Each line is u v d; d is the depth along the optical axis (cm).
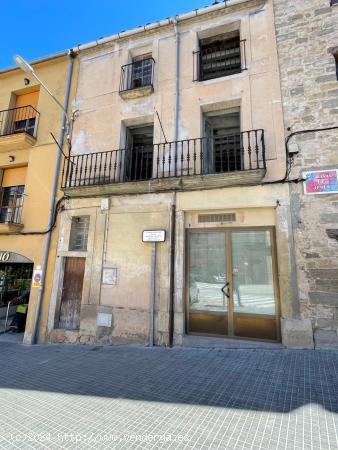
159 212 617
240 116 641
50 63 866
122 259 626
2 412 296
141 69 771
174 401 308
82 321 626
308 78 572
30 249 726
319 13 598
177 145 651
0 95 915
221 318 556
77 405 308
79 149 758
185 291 582
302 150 541
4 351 584
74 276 681
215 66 715
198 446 229
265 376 364
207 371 394
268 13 644
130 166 737
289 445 227
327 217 498
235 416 272
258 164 553
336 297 471
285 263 505
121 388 351
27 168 819
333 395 305
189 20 717
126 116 727
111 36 783
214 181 572
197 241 600
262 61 622
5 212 827
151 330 562
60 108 809
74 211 702
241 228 568
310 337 471
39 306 671
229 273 564
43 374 418
